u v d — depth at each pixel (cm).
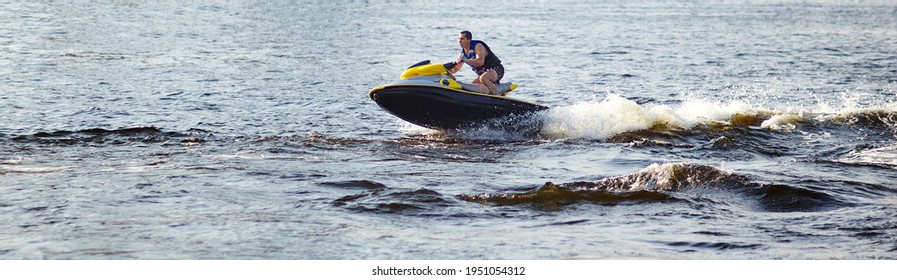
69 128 2986
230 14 9775
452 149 2655
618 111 2988
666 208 1658
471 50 2959
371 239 1405
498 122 2933
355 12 10888
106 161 2239
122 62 5109
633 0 15675
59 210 1572
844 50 6794
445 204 1667
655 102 4128
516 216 1598
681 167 1902
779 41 7569
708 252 1353
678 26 9188
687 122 3064
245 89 4131
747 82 4853
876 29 9150
